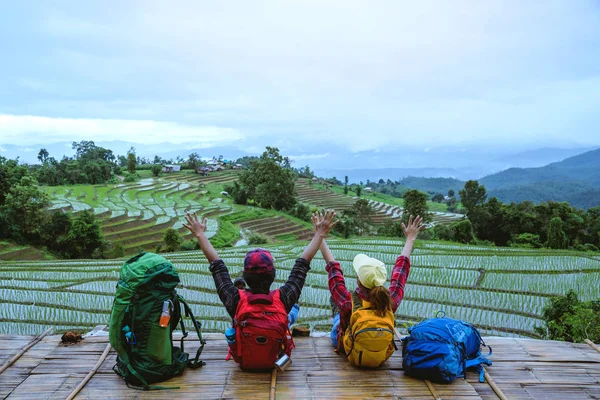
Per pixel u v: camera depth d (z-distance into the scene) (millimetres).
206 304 14477
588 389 4035
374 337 3855
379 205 90062
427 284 16312
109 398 3678
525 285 16156
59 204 47938
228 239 40562
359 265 4027
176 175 91688
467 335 4234
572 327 9445
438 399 3699
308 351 4602
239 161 136125
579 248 31906
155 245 38344
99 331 5285
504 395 3885
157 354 3801
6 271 19266
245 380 3953
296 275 3980
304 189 94375
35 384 3883
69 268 20234
